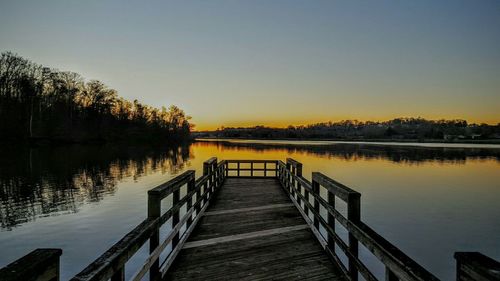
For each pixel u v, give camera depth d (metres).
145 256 7.47
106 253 1.94
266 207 6.86
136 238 2.31
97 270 1.64
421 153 59.66
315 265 3.71
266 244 4.47
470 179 24.84
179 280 3.32
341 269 3.38
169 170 27.59
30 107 49.03
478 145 105.19
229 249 4.27
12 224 11.35
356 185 21.47
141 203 14.84
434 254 8.92
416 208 14.70
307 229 5.21
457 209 14.55
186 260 3.88
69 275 7.13
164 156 44.12
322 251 4.18
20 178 21.64
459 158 47.06
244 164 32.81
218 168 9.10
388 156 50.62
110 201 15.27
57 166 28.38
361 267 2.65
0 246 9.23
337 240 3.47
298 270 3.58
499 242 9.92
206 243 4.51
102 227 10.99
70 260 8.05
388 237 10.42
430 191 19.31
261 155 47.94
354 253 2.94
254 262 3.81
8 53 47.81
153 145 72.50
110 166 30.03
